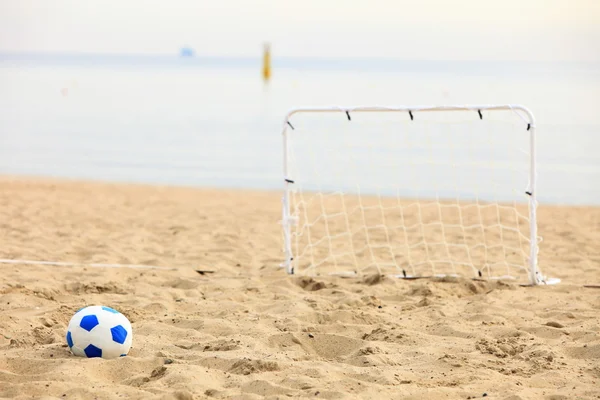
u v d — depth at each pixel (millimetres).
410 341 7434
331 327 7895
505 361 6777
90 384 5871
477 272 11383
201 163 25406
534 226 10445
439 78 83750
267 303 9070
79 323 6590
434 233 14633
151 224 14977
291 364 6520
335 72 111062
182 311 8664
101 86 67438
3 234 13219
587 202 19000
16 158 26156
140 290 9625
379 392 5832
